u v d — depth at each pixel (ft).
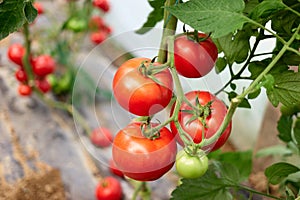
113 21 6.81
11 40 6.60
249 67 2.85
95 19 6.47
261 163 4.97
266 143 4.95
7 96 5.92
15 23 2.46
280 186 3.73
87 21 6.39
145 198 4.51
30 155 5.03
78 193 4.74
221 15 2.31
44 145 5.22
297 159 4.44
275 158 4.88
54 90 6.35
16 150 5.06
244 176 4.14
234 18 2.32
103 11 6.29
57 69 6.83
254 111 5.49
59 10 7.54
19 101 5.86
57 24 7.02
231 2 2.34
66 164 5.00
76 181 4.84
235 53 2.83
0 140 5.16
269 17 2.69
